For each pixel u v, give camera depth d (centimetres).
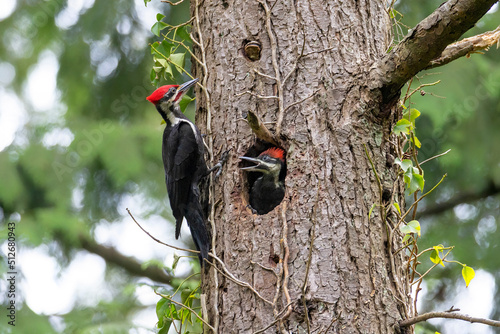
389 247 845
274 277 827
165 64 1022
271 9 933
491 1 751
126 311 1708
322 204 842
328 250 822
